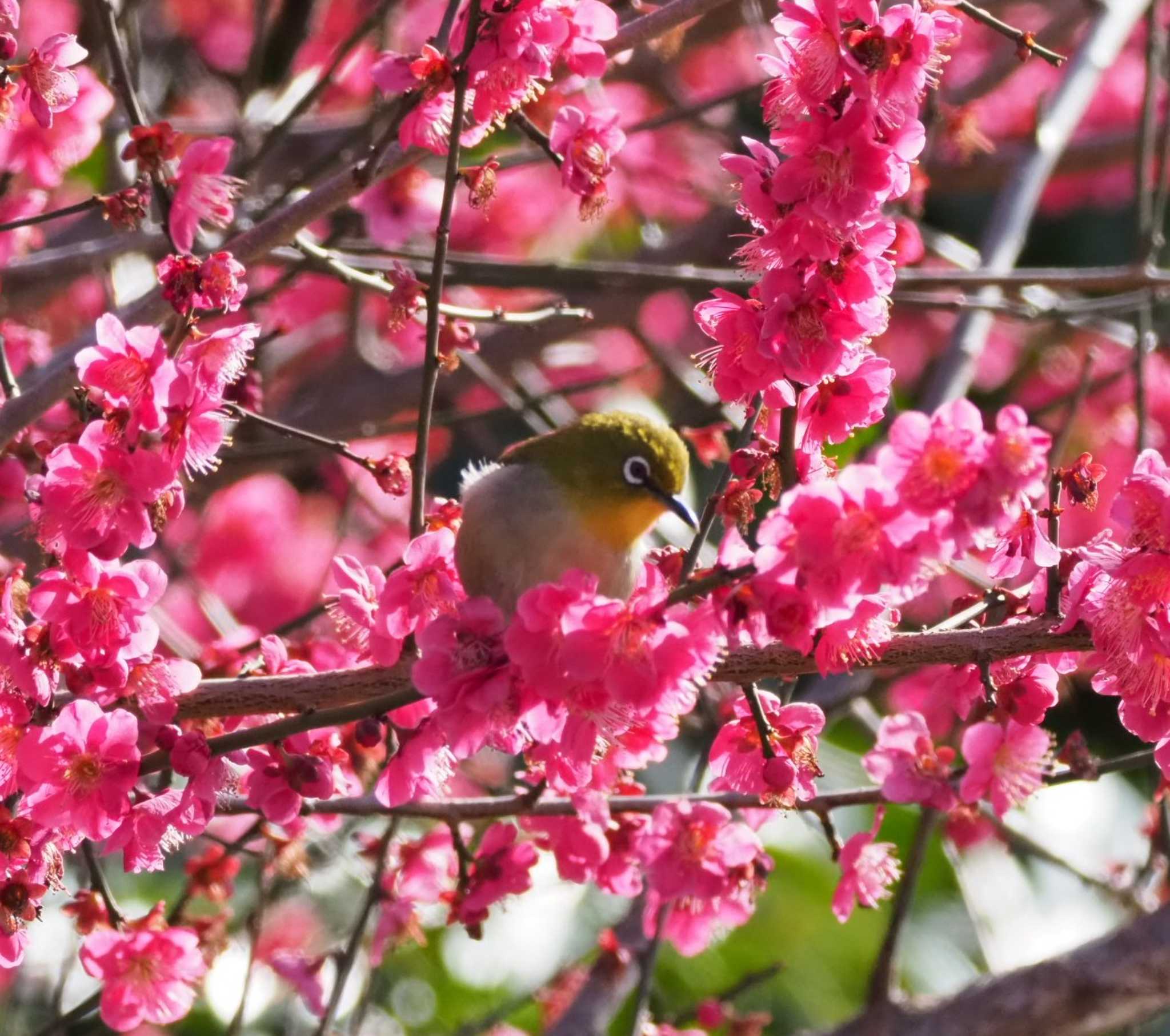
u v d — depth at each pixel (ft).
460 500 31.07
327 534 51.70
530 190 55.83
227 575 50.52
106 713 23.12
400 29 52.03
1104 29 51.80
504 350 51.67
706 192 56.03
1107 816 48.16
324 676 25.48
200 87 58.34
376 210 37.52
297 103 39.42
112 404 23.00
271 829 30.53
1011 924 44.11
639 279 39.11
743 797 27.66
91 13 43.75
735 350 23.15
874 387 23.50
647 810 28.60
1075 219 65.77
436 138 25.94
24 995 40.68
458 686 22.00
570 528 27.45
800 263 22.39
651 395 57.93
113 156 42.60
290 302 55.11
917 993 42.04
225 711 25.27
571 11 25.34
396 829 31.68
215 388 23.20
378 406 50.24
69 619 23.13
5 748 23.43
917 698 44.14
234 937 41.47
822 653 22.09
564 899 44.14
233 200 34.24
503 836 28.48
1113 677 23.57
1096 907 45.09
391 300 26.84
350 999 41.11
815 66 21.47
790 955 42.29
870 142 21.36
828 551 20.04
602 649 20.80
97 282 50.11
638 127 40.24
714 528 45.42
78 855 32.94
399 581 24.53
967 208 68.03
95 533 22.80
